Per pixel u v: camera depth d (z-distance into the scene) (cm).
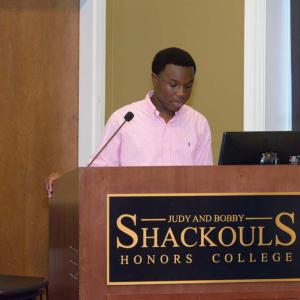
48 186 439
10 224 738
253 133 385
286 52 614
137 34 718
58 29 746
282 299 331
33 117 745
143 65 708
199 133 459
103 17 735
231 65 626
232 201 330
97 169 326
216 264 329
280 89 612
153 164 438
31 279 546
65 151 745
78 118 742
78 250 325
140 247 326
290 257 333
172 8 684
